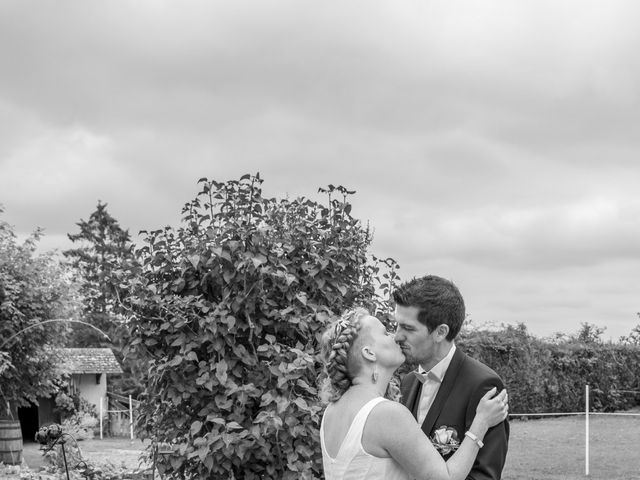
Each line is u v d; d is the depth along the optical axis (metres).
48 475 13.37
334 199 5.80
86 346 43.84
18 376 18.70
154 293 5.32
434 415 3.25
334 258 5.58
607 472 13.62
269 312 5.36
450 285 3.32
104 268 5.58
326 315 5.38
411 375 3.62
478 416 3.06
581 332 28.16
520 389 24.25
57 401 22.78
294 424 4.98
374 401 2.87
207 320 5.18
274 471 5.12
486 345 23.67
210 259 5.28
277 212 5.65
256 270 5.31
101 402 30.78
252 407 5.38
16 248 19.12
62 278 19.36
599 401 27.22
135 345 5.45
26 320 18.52
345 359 2.96
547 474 13.48
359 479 2.81
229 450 4.95
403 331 3.27
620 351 28.12
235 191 5.61
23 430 29.12
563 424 22.97
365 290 5.86
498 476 3.09
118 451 22.03
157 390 5.46
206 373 5.17
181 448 5.13
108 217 56.69
